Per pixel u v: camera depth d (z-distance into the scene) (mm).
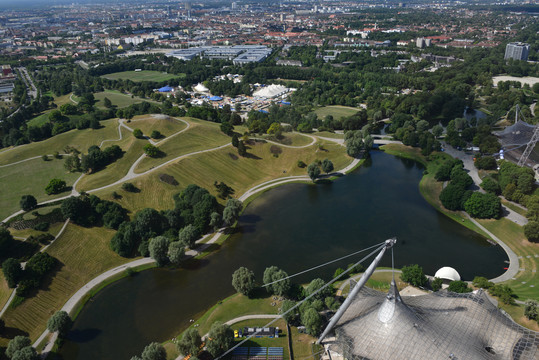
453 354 116562
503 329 128500
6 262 170000
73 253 194250
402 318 126750
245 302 166250
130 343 150750
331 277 182250
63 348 150000
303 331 150125
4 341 150750
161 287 180000
